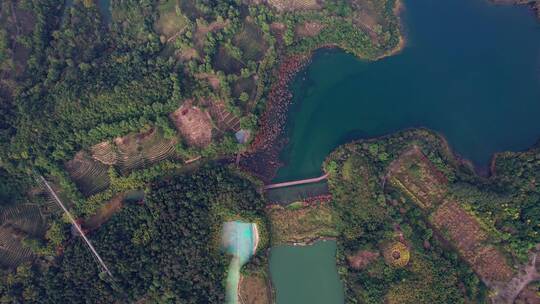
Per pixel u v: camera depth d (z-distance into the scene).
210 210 135.50
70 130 140.38
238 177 138.88
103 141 143.50
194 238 130.25
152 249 129.75
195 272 129.00
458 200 131.00
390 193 133.25
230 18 146.50
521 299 120.38
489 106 143.88
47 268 131.38
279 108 146.12
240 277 132.62
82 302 126.94
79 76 141.62
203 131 143.38
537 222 123.75
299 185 140.25
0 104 140.50
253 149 143.00
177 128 143.62
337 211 134.50
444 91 146.25
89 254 130.00
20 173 138.88
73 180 140.75
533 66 146.75
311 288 132.00
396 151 137.25
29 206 138.75
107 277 126.81
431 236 126.94
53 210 138.50
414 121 144.00
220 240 135.00
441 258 124.44
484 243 127.12
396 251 127.50
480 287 122.06
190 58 145.00
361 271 127.94
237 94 144.25
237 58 146.12
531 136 139.88
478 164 137.88
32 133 138.00
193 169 142.00
